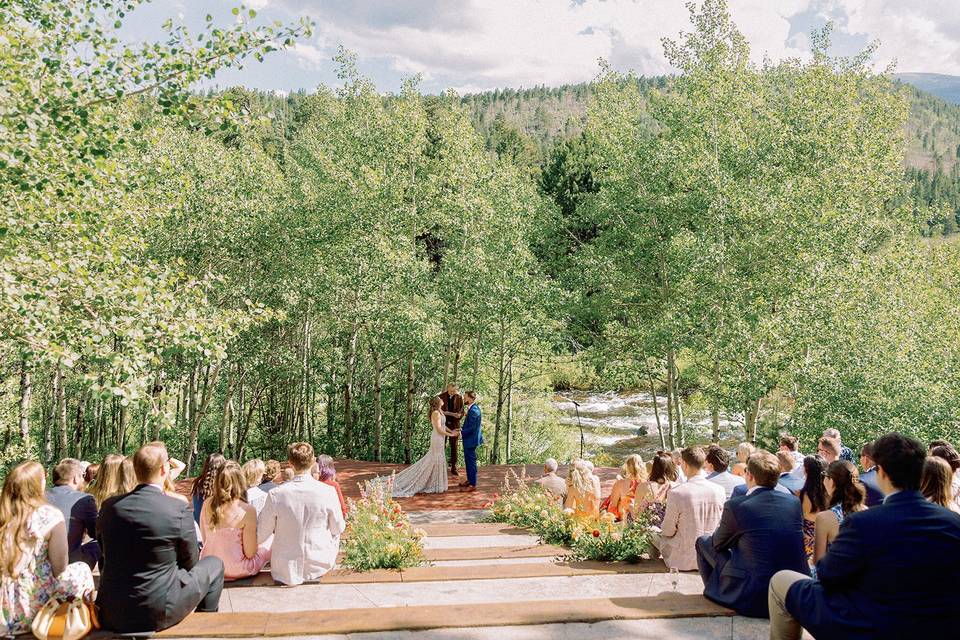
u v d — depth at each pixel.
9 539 3.79
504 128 59.50
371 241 18.30
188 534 4.06
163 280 8.39
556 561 6.12
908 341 14.52
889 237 19.77
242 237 17.83
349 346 20.73
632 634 4.04
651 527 6.47
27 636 3.85
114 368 7.23
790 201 14.91
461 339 21.28
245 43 6.68
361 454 23.66
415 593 5.08
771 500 4.45
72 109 6.41
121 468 5.52
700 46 17.41
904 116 19.92
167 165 11.87
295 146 28.73
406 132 21.33
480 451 23.05
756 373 13.65
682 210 17.75
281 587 5.21
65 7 7.20
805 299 14.08
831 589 3.30
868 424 12.79
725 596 4.44
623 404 34.56
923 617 2.95
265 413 27.61
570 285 20.47
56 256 7.62
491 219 19.69
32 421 26.06
